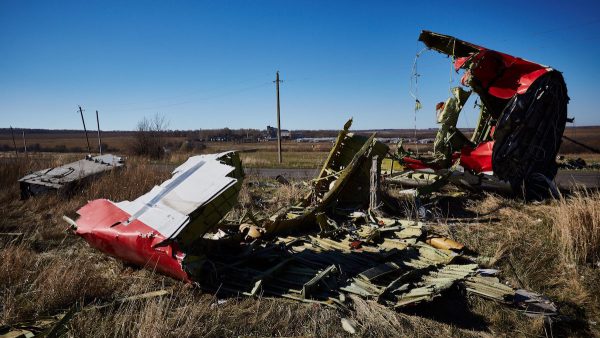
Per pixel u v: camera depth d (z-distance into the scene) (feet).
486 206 26.58
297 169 59.98
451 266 16.87
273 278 15.34
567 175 45.88
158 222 14.10
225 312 12.98
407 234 20.44
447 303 13.98
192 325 11.87
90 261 17.69
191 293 14.35
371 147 26.11
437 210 26.27
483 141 29.78
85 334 11.51
